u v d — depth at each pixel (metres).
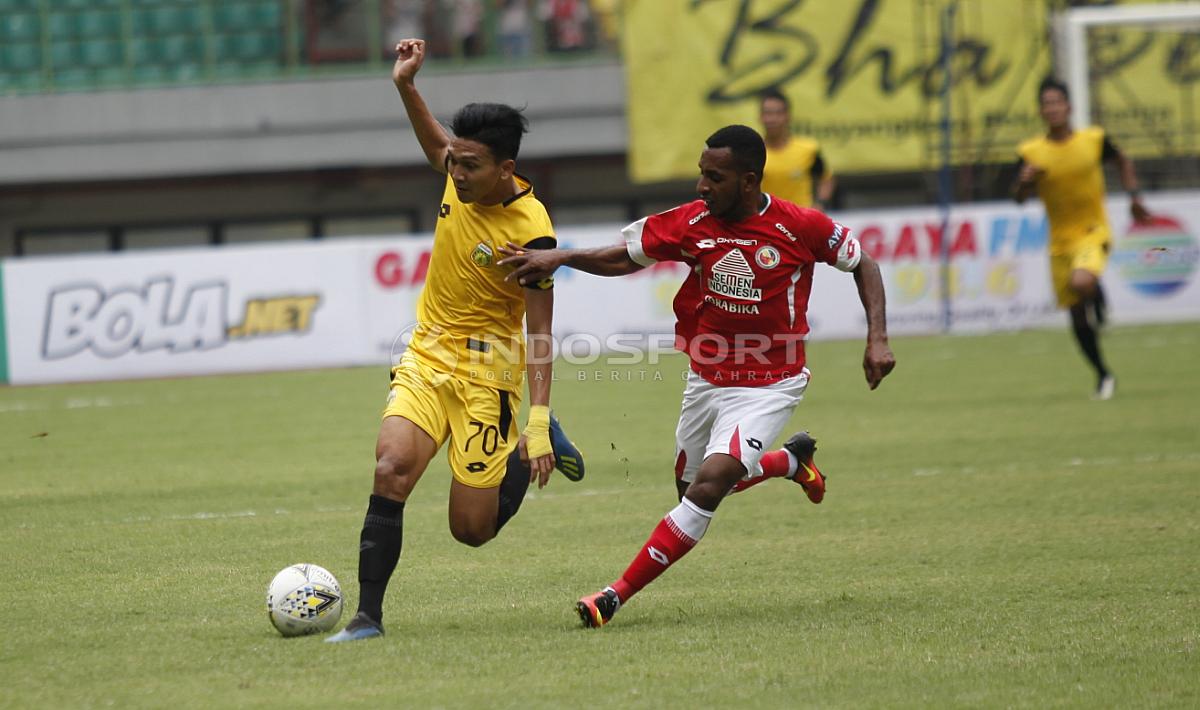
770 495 29.72
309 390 53.62
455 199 19.27
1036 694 15.34
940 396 46.44
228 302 62.03
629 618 19.27
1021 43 79.50
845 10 79.56
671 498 29.67
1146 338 63.22
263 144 86.12
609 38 87.88
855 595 20.53
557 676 16.17
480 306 19.19
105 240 91.81
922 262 68.62
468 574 22.39
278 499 30.16
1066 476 31.00
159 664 16.80
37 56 88.50
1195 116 80.75
